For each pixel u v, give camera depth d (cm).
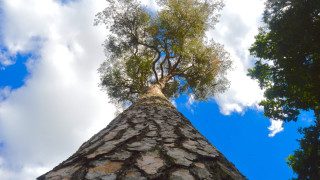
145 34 1269
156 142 178
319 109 736
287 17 521
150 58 1313
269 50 734
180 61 1295
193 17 1207
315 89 593
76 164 139
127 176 112
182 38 1157
